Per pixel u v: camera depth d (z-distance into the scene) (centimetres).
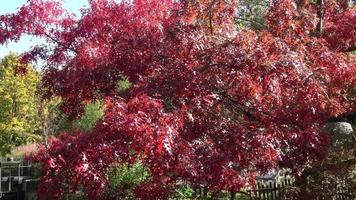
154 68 543
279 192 732
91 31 699
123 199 568
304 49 550
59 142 519
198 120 479
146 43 570
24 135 2497
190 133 470
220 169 436
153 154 412
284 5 600
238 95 514
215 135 482
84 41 670
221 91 514
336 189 701
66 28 789
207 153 447
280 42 517
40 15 782
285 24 596
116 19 684
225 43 519
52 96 712
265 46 511
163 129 403
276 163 505
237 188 447
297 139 533
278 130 517
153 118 425
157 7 673
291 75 496
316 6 769
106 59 615
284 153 537
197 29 560
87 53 612
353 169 735
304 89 501
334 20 758
